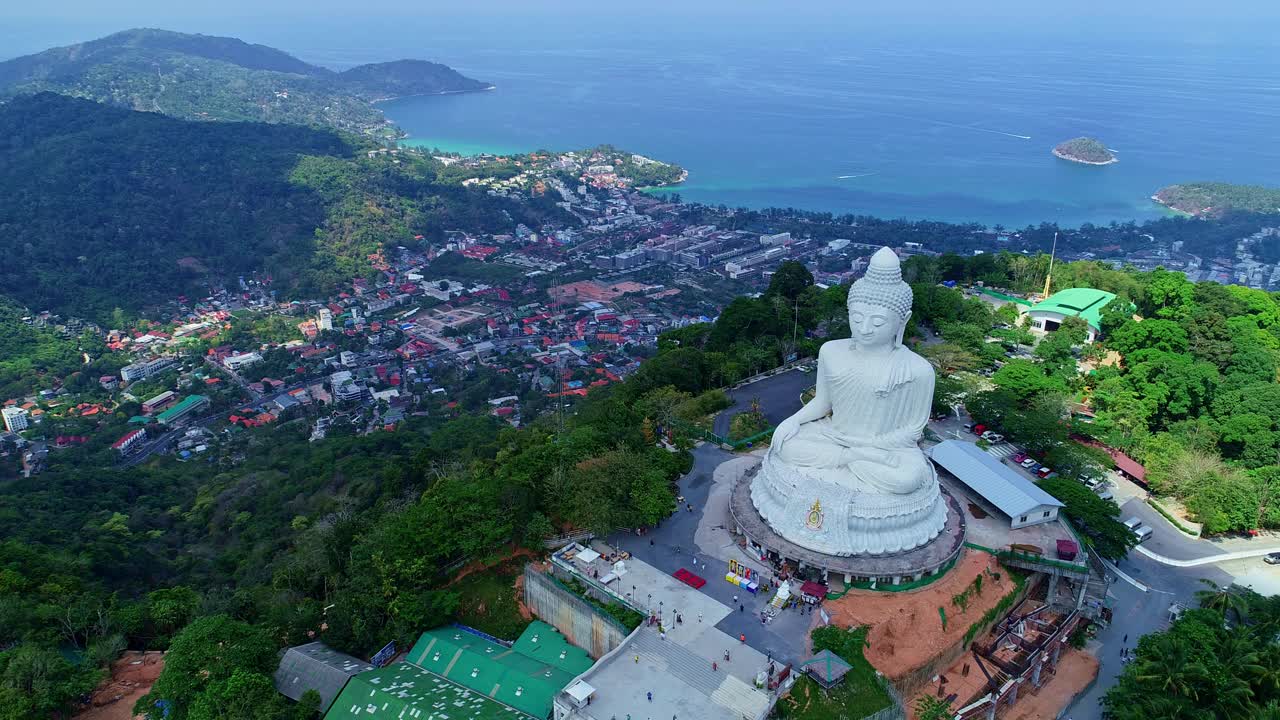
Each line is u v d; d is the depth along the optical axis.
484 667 67.81
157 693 63.16
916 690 67.44
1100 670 73.25
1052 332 140.25
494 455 108.94
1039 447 97.62
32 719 62.91
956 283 164.50
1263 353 117.88
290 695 66.94
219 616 68.12
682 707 60.31
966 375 115.50
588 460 84.06
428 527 78.25
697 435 101.06
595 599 71.50
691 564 76.56
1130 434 106.06
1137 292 144.38
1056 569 74.69
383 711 62.91
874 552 71.69
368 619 72.94
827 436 74.56
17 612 72.62
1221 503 91.62
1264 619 66.56
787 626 68.00
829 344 74.06
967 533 79.94
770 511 76.38
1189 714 59.31
